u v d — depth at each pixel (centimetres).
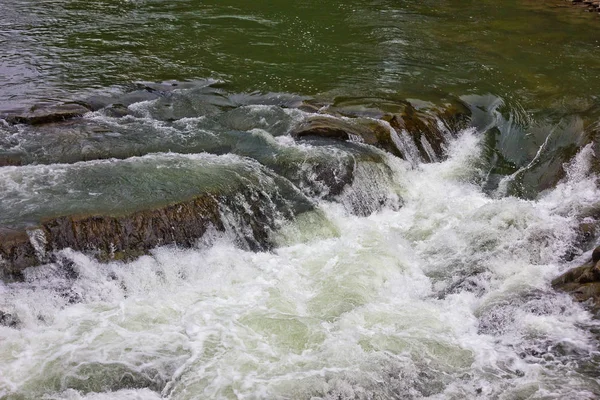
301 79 1279
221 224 805
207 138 998
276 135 1026
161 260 747
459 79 1318
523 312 712
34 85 1180
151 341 652
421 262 833
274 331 679
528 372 633
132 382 606
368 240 865
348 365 638
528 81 1321
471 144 1121
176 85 1223
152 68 1301
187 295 727
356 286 766
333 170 922
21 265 684
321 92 1212
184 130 1026
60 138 960
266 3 1794
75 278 702
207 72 1295
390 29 1612
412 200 972
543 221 884
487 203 938
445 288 780
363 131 1023
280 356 645
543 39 1570
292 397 596
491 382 623
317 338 673
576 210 916
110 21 1573
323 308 727
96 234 728
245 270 778
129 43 1433
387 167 978
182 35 1502
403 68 1363
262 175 888
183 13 1666
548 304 717
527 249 828
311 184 907
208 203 802
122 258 730
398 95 1212
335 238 867
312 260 816
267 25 1603
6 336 639
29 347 630
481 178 1047
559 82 1318
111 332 658
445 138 1117
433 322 712
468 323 715
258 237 830
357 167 942
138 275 727
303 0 1839
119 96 1162
